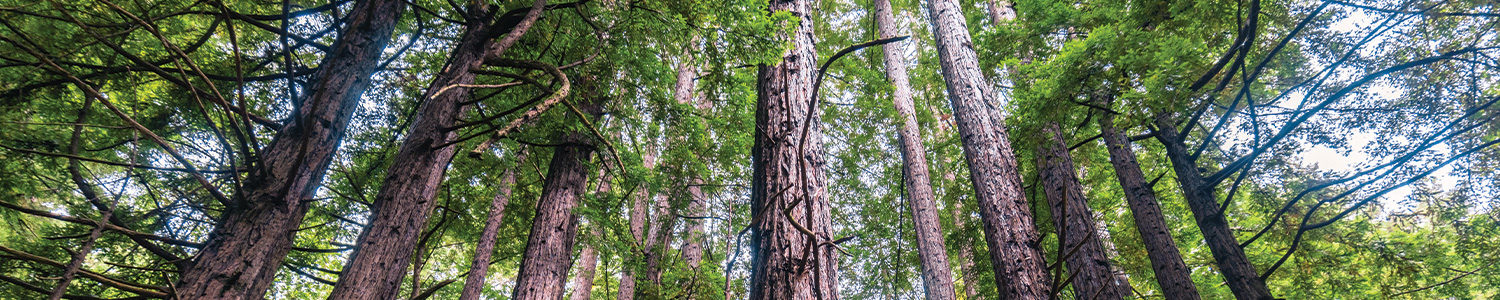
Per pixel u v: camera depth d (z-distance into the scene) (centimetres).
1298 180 761
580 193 646
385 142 627
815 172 288
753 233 273
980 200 608
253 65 512
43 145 387
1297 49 679
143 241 259
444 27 590
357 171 631
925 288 883
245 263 279
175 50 233
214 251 277
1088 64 575
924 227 917
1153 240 677
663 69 573
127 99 429
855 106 1153
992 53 895
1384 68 609
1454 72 591
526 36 541
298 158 291
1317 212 756
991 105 701
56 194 420
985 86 725
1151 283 967
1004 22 923
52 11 326
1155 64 546
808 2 447
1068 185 689
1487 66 577
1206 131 838
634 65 557
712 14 454
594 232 709
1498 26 566
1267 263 963
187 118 470
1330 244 821
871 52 1373
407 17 566
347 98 361
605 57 536
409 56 625
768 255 249
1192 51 555
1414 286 805
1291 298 1028
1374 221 903
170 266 329
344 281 332
